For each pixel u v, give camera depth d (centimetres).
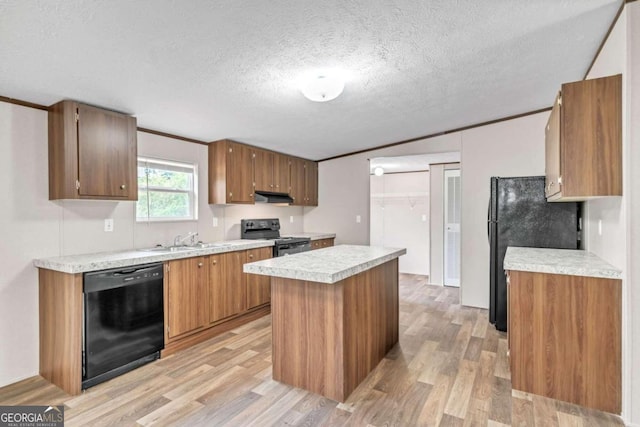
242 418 202
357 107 323
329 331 223
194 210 397
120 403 220
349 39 200
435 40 209
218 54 206
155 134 354
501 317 345
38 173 264
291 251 444
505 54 235
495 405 214
